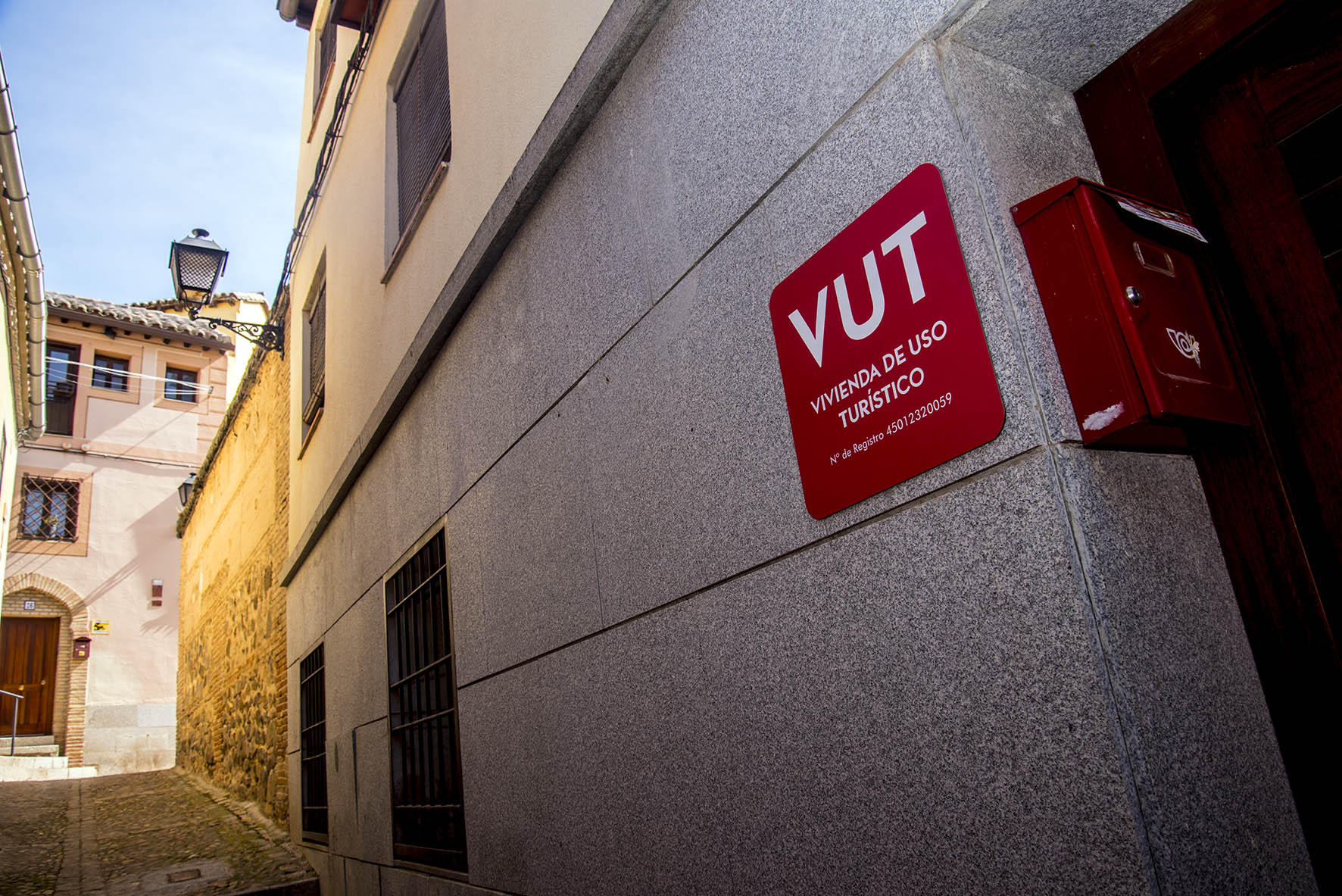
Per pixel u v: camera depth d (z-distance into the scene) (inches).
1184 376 53.9
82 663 712.4
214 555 498.6
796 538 75.3
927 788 61.2
